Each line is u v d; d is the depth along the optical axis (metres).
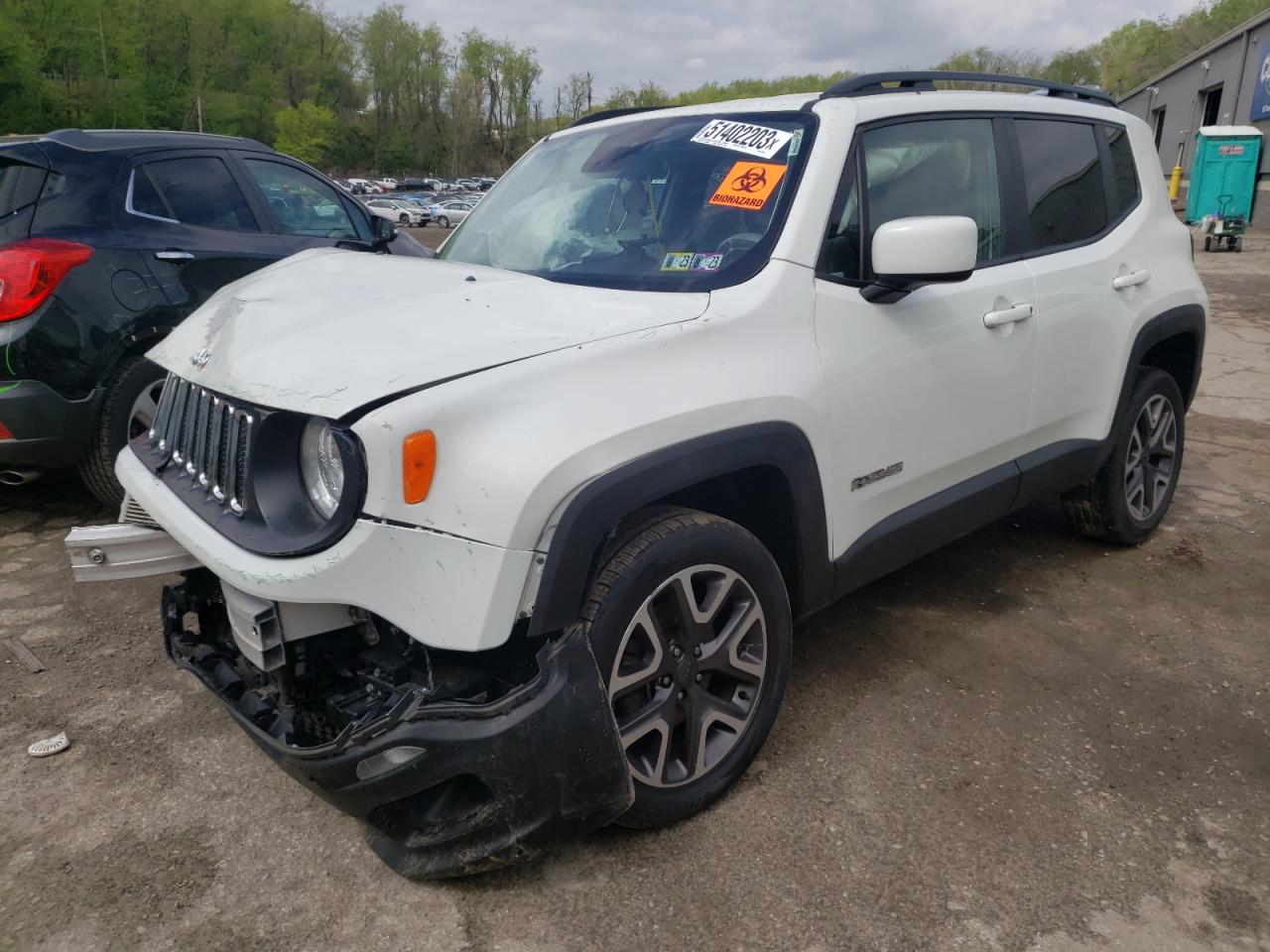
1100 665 3.34
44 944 2.10
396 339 2.16
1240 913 2.21
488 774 2.01
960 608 3.77
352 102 96.94
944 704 3.08
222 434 2.27
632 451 2.11
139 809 2.56
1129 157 4.12
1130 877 2.32
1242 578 4.06
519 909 2.20
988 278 3.24
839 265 2.76
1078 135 3.83
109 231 4.37
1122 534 4.24
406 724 2.00
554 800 2.07
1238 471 5.52
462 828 2.10
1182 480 5.36
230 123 75.62
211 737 2.90
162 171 4.73
